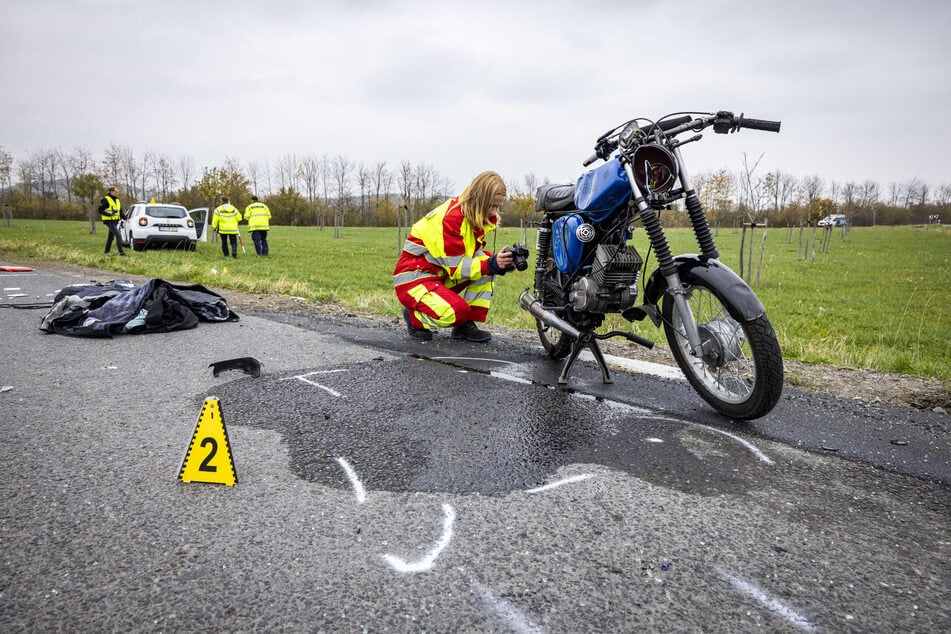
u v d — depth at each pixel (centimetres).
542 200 400
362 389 361
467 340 519
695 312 346
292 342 492
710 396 332
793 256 2730
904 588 177
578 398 353
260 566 181
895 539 205
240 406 326
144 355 438
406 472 247
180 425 296
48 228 3450
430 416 315
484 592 170
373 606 164
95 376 380
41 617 157
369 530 202
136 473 242
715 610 165
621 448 277
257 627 155
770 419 323
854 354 548
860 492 239
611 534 203
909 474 258
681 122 334
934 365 521
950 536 208
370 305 761
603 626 158
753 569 184
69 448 266
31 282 852
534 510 218
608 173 332
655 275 346
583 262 364
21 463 249
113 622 156
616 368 430
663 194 313
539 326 476
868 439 297
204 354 444
